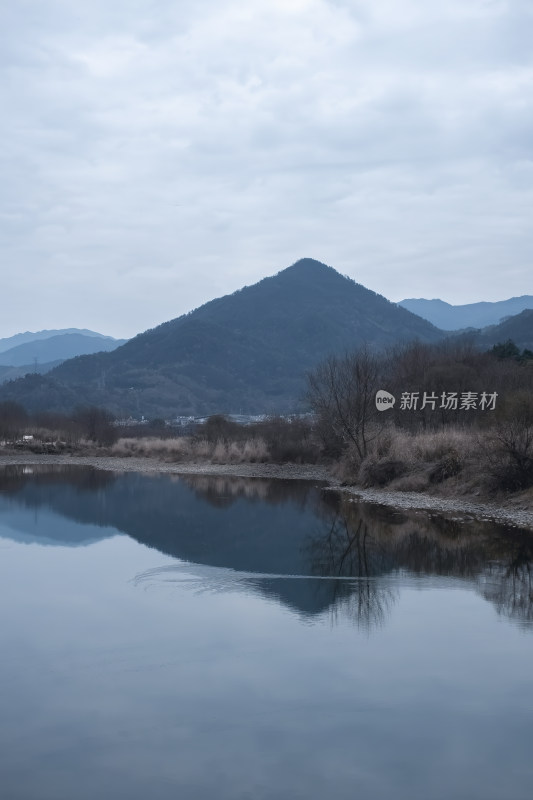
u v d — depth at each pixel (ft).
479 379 193.16
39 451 294.87
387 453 155.94
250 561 82.17
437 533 96.12
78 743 38.96
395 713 41.98
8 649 52.37
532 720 41.09
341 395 178.91
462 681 46.09
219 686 45.73
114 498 144.25
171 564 80.74
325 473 196.44
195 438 265.34
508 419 121.19
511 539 90.38
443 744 38.63
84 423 362.94
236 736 39.55
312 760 37.17
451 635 54.44
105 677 47.26
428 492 132.36
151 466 236.63
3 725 40.88
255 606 62.75
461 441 139.74
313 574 74.79
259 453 224.94
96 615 60.64
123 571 77.30
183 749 38.29
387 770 36.24
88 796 34.19
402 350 267.59
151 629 56.65
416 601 63.72
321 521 110.83
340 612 60.70
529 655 50.34
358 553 85.46
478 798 34.01
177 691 45.09
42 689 45.47
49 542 95.14
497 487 116.98
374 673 47.44
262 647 52.31
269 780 35.47
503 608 61.31
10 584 71.46
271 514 119.85
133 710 42.63
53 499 142.41
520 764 36.73
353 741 38.93
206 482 179.32
